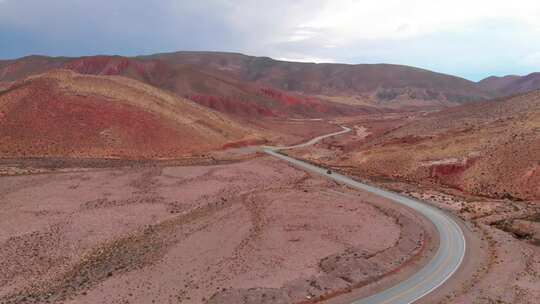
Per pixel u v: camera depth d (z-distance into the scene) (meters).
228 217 48.34
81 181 60.00
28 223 43.72
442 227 44.81
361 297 29.11
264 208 51.62
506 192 57.12
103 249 39.38
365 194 59.09
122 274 33.44
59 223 44.38
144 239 42.12
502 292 29.70
